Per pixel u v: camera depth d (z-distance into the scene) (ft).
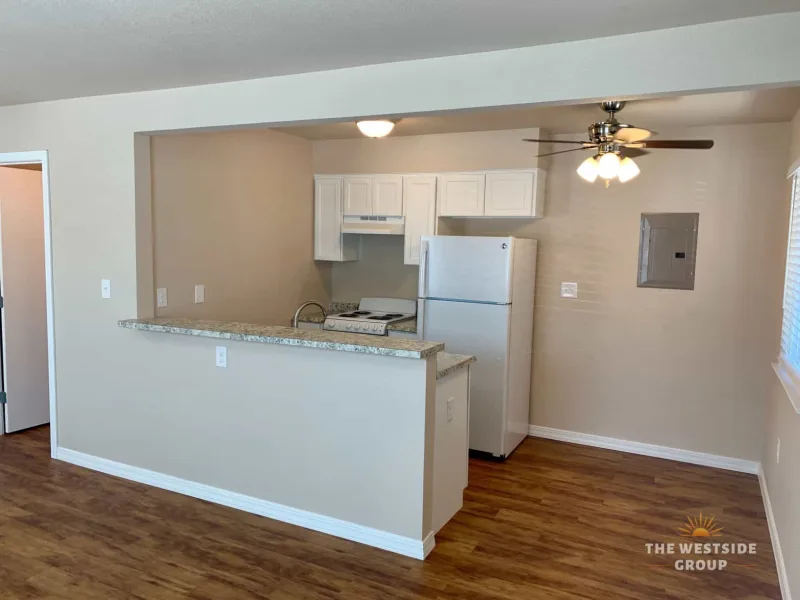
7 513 11.09
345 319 16.44
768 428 12.78
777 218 13.28
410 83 9.22
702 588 9.14
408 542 9.87
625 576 9.42
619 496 12.42
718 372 14.07
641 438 14.99
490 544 10.32
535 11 7.06
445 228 16.24
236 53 8.96
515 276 14.28
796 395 8.64
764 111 12.05
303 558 9.74
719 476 13.64
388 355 9.43
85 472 13.01
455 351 14.67
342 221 17.16
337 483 10.43
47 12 7.39
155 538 10.28
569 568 9.61
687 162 13.98
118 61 9.48
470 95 8.83
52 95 12.10
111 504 11.51
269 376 10.89
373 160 16.55
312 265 17.76
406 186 16.15
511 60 8.53
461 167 15.46
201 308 13.64
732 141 13.55
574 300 15.43
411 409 9.64
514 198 14.90
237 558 9.70
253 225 15.12
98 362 12.80
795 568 8.22
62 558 9.61
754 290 13.60
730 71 7.36
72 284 12.92
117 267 12.23
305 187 17.16
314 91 9.98
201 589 8.83
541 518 11.35
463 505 11.84
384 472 9.98
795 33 7.03
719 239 13.83
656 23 7.41
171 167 12.61
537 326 15.93
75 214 12.67
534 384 16.11
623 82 7.91
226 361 11.28
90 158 12.34
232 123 10.75
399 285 18.03
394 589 8.93
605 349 15.21
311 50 8.74
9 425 15.33
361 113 9.64
